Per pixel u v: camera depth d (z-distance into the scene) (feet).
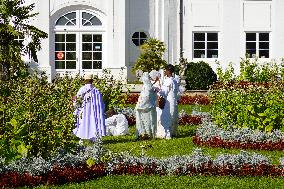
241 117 60.08
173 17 121.90
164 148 55.31
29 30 92.02
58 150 44.65
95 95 59.06
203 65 108.37
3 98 46.44
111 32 119.34
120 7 119.44
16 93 52.65
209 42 122.52
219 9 122.11
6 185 40.27
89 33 119.44
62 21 119.03
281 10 121.90
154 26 122.21
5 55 86.58
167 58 121.80
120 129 66.39
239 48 122.21
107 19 119.34
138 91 102.78
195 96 94.53
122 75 112.47
